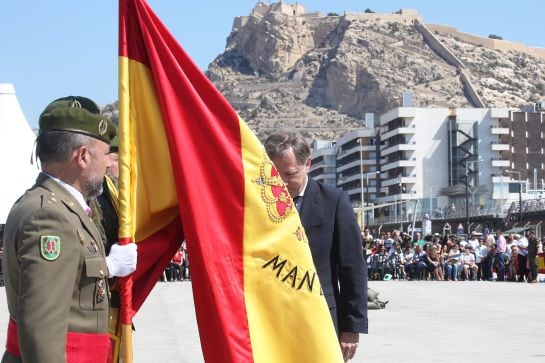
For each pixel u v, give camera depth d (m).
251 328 4.63
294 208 4.84
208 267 4.59
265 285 4.71
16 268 3.80
